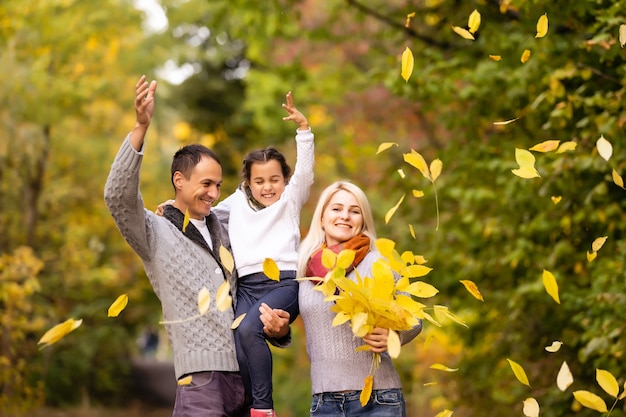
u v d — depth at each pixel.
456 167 9.67
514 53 8.61
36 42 15.23
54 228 19.09
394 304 4.34
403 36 10.98
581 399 4.14
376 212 13.77
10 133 15.10
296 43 16.83
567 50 7.93
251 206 5.21
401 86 9.27
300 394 17.62
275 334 4.86
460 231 10.21
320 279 4.41
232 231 5.14
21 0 14.39
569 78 7.66
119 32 17.16
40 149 16.23
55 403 20.03
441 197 10.23
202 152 4.97
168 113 29.23
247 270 5.03
